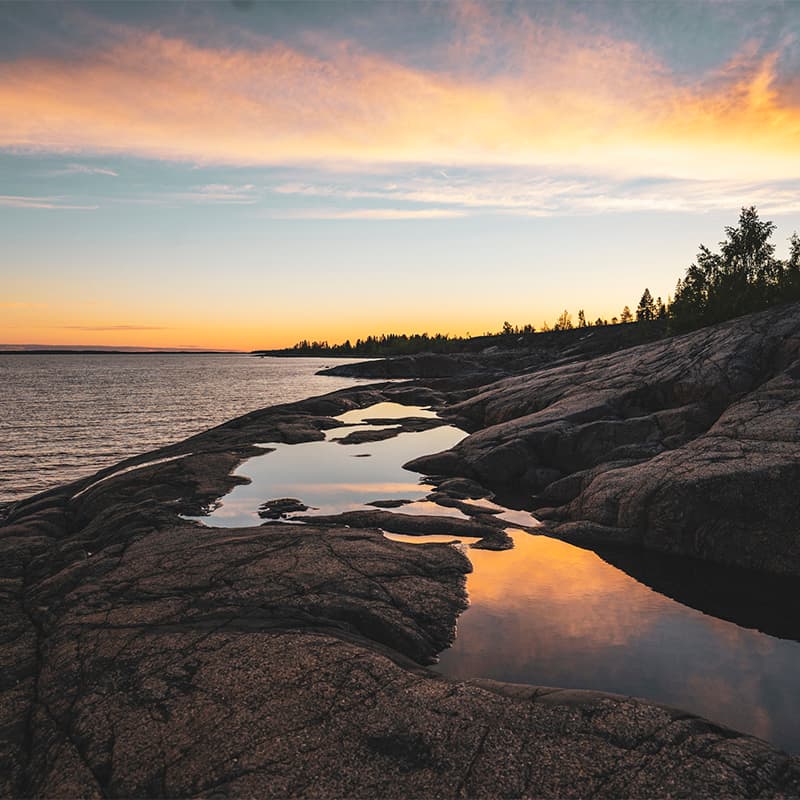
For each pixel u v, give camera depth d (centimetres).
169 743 642
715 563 1335
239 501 1830
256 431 3023
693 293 3634
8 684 810
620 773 579
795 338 2105
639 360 2619
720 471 1412
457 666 881
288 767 598
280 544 1260
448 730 646
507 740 629
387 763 601
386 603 1016
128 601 1011
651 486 1488
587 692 723
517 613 1064
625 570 1290
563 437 2133
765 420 1639
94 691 748
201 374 16888
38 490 3161
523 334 15750
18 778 629
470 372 11375
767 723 742
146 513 1588
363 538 1316
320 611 959
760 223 3506
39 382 12594
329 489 1992
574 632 995
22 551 1435
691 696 805
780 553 1277
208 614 946
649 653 926
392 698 704
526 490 2041
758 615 1066
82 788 591
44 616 1015
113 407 7275
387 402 4831
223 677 753
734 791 554
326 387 10688
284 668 767
